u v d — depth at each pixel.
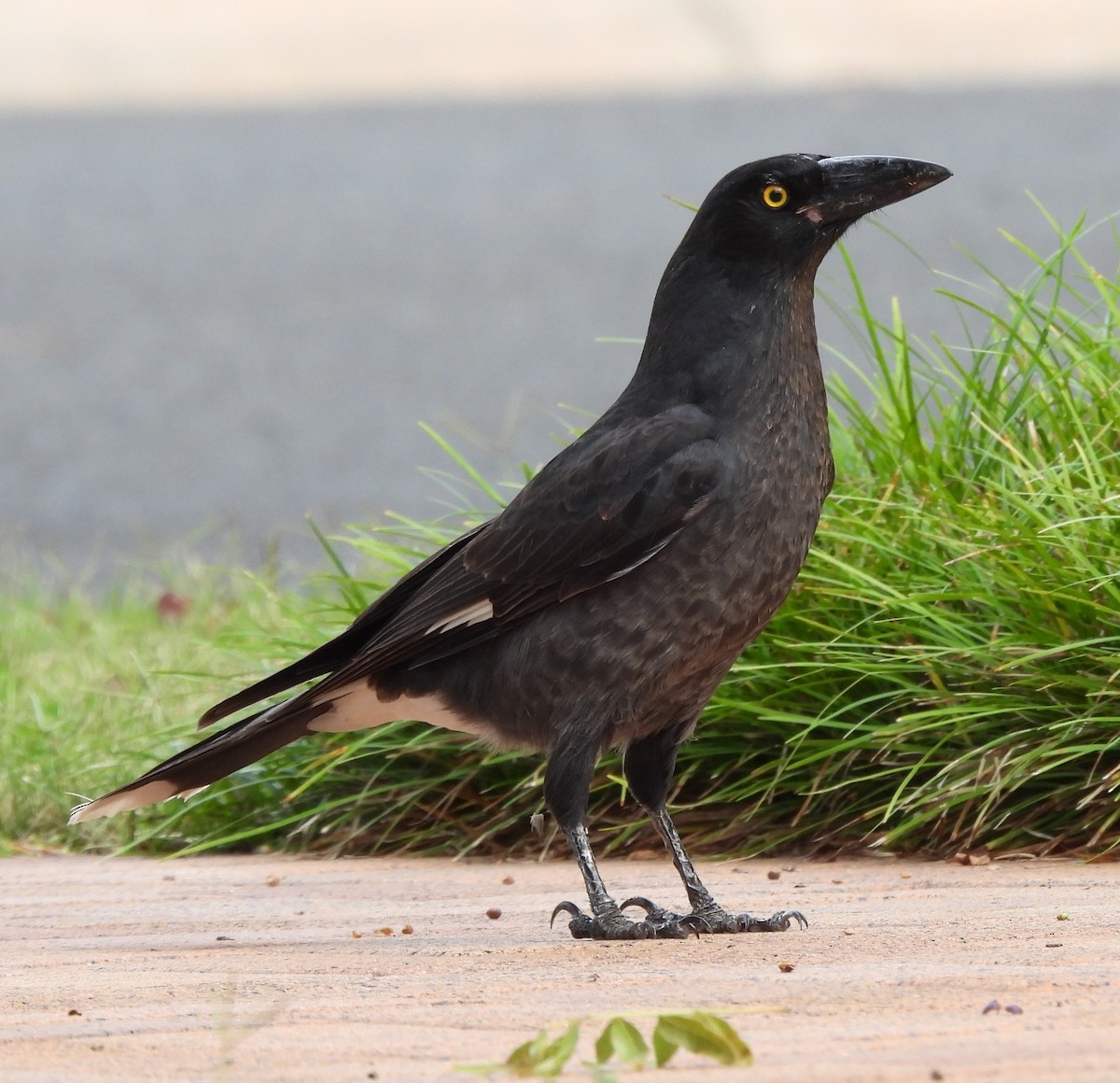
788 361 8.77
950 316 27.92
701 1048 5.51
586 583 8.62
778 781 10.41
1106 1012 6.22
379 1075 5.83
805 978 7.00
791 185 8.77
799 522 8.75
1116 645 9.97
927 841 10.17
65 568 20.94
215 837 11.73
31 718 13.48
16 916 9.41
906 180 8.81
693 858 10.60
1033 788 10.04
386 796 11.51
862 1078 5.54
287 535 21.91
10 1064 6.11
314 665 9.46
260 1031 6.43
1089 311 12.59
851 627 10.43
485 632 8.86
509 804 11.09
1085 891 8.78
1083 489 10.69
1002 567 10.32
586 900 9.52
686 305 8.91
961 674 10.27
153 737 12.52
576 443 9.00
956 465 11.60
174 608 17.05
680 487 8.52
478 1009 6.67
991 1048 5.80
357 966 7.66
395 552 12.66
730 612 8.64
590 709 8.67
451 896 9.76
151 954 8.16
